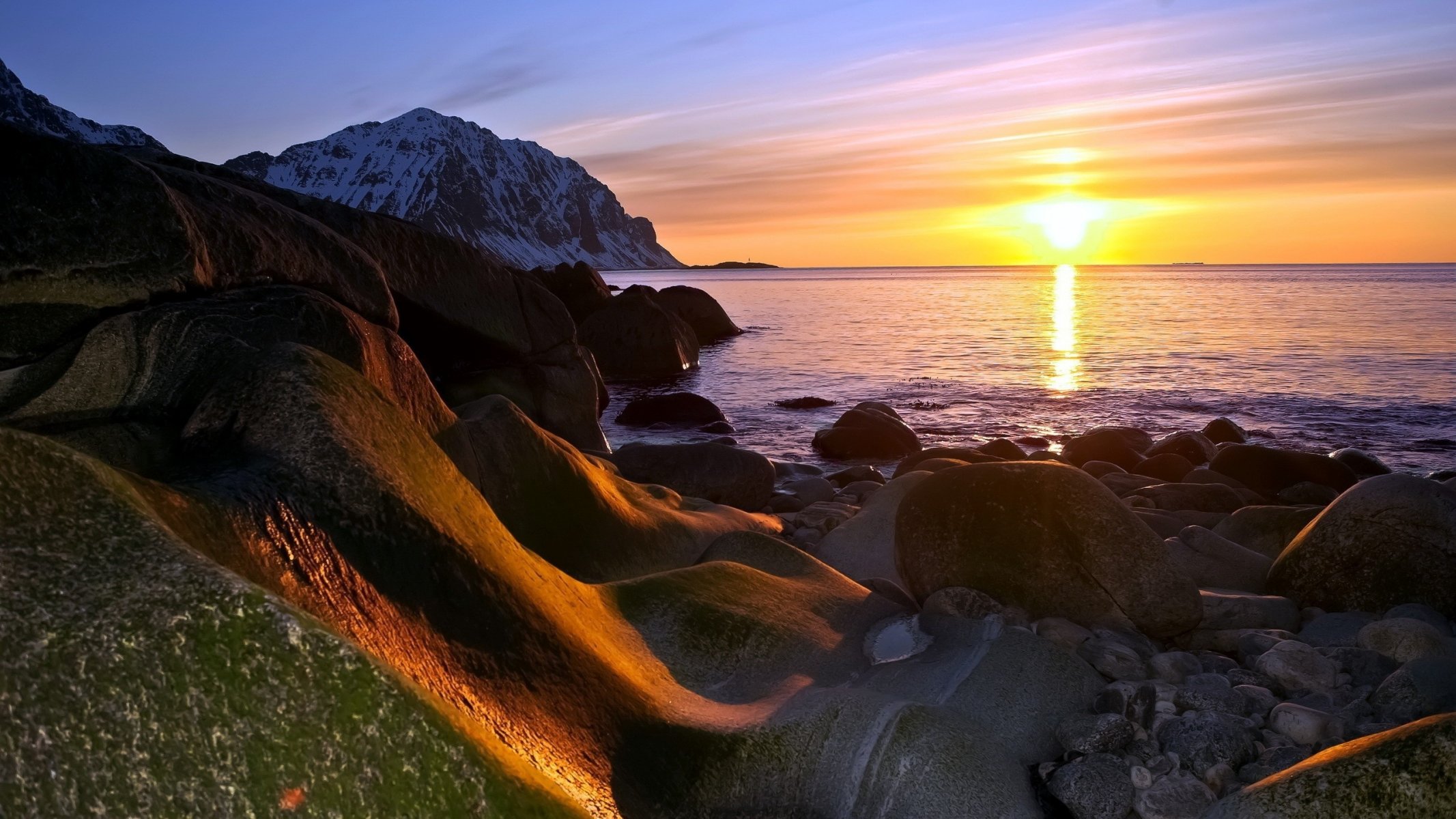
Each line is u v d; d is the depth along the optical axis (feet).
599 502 26.55
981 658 19.77
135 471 15.43
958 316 226.79
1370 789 12.93
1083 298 326.65
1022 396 94.43
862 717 16.47
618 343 117.39
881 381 107.34
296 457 15.33
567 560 24.49
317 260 26.35
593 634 17.84
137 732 9.62
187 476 14.78
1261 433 73.77
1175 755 17.63
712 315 163.22
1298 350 130.00
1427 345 133.80
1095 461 54.08
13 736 9.34
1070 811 16.51
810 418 84.53
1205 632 24.81
